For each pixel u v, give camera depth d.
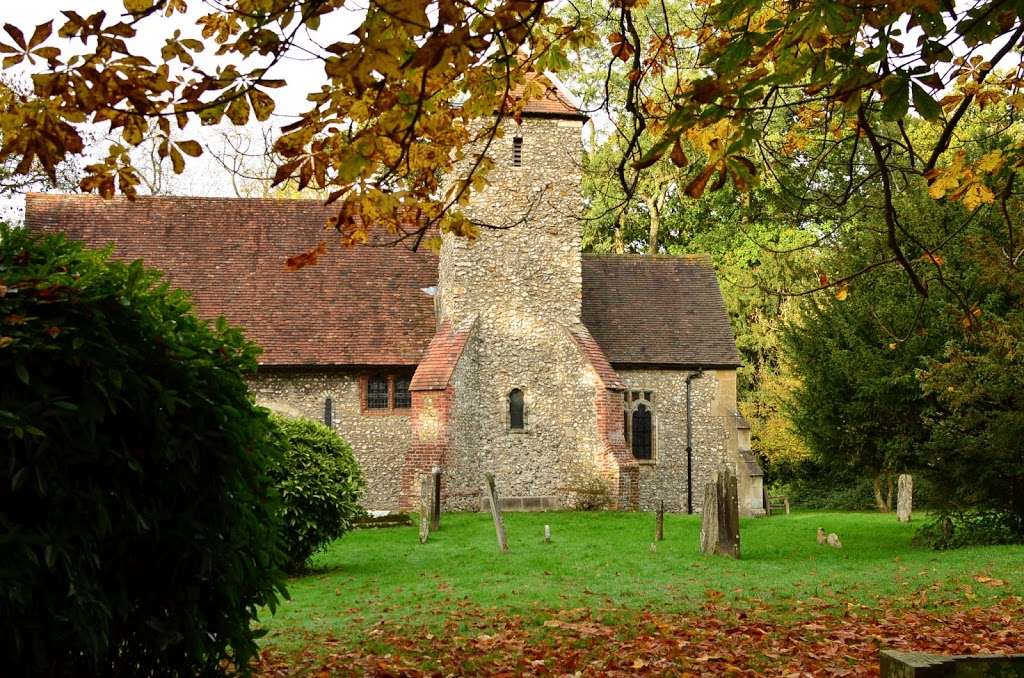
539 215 30.69
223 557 6.77
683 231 48.25
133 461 6.20
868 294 22.20
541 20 6.86
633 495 29.36
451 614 12.38
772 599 13.30
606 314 33.81
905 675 4.10
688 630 10.89
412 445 28.58
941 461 20.83
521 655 9.74
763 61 6.61
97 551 6.16
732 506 19.16
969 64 7.71
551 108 30.70
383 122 5.83
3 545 5.62
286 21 5.34
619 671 8.87
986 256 17.56
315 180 7.18
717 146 6.73
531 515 27.59
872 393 21.70
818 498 42.38
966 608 12.01
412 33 4.99
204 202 33.53
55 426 5.97
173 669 6.82
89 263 6.77
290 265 7.08
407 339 31.06
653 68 8.56
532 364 30.31
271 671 9.14
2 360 5.90
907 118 23.84
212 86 5.53
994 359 18.33
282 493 17.20
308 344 30.50
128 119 5.88
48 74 5.43
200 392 6.73
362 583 16.38
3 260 6.66
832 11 4.79
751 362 45.56
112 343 6.27
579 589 14.51
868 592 13.70
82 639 5.85
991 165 7.27
